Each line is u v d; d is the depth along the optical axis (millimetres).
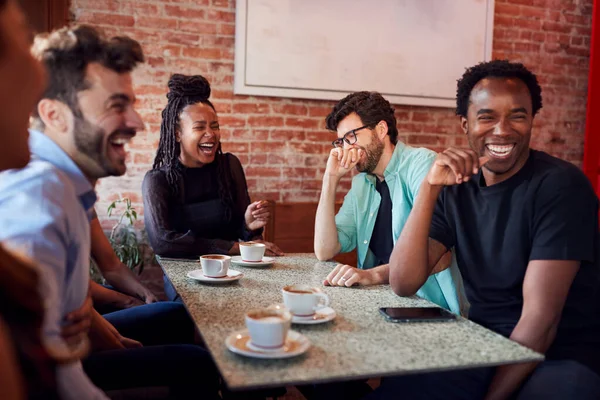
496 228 1467
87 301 1198
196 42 3285
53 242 909
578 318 1378
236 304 1411
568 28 3984
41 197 930
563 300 1297
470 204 1540
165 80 3254
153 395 1182
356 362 1014
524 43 3887
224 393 1682
